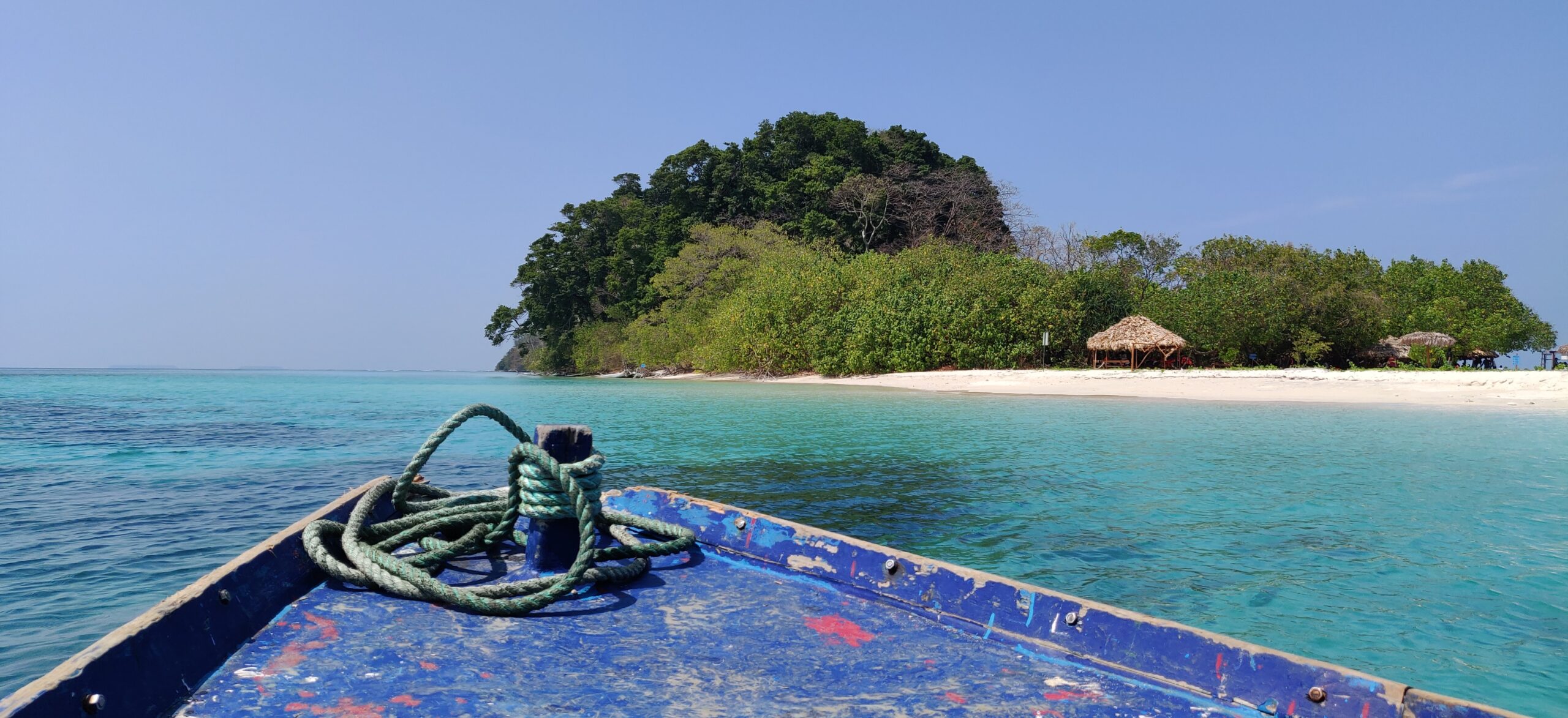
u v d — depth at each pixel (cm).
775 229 5347
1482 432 1385
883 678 250
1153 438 1319
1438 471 954
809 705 228
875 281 3719
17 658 391
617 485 877
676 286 5109
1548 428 1430
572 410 2028
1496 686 358
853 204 5591
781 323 3862
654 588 346
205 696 221
